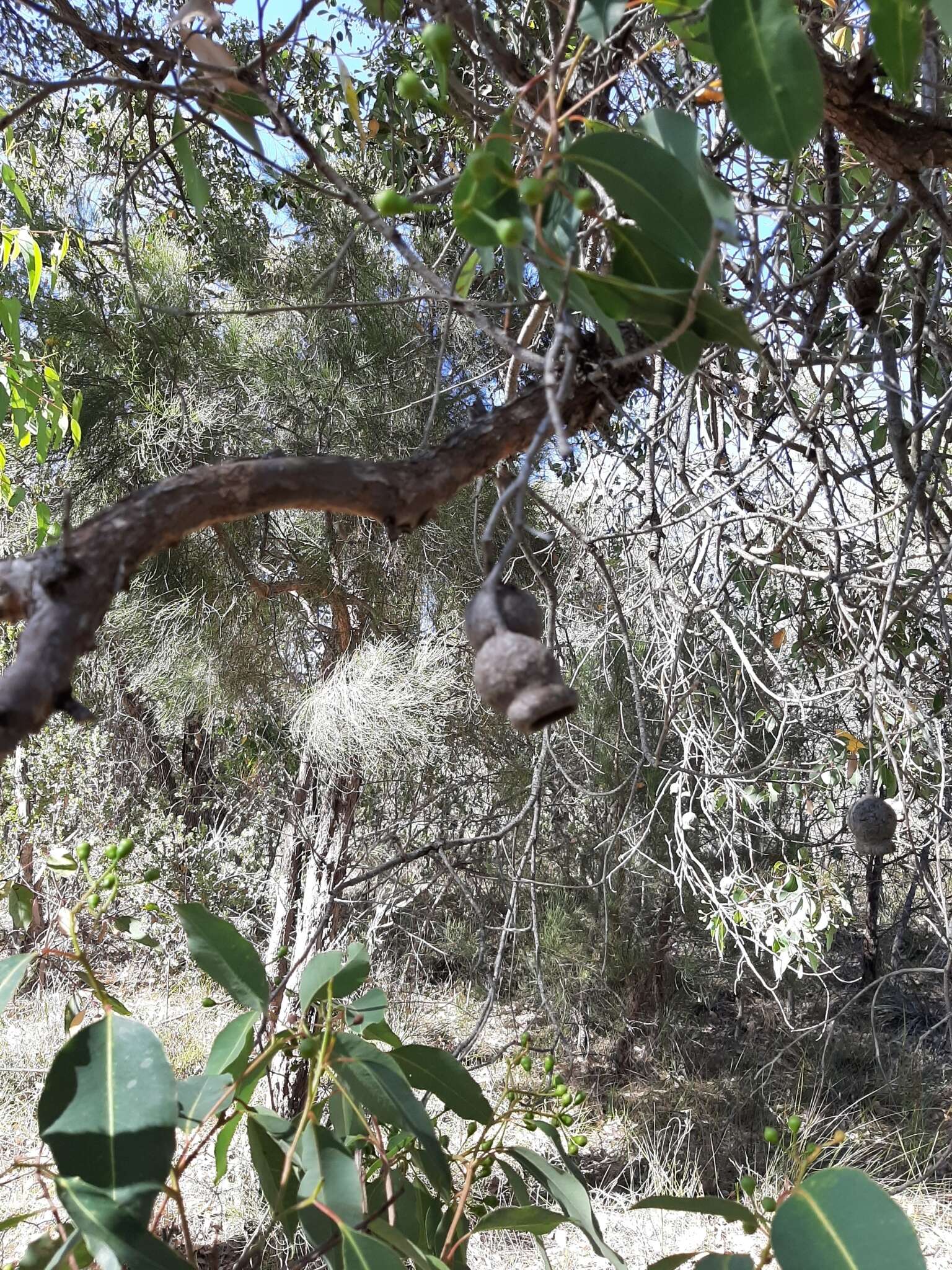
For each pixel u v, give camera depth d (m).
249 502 0.70
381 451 4.34
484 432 0.88
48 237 4.47
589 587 4.27
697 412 2.41
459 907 5.54
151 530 0.65
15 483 4.66
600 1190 4.77
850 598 2.68
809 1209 0.86
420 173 2.99
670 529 3.04
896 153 1.25
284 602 4.48
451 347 4.31
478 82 1.61
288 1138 1.24
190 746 6.86
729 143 1.78
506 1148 1.35
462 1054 1.47
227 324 4.46
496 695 0.76
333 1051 1.18
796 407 2.11
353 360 4.36
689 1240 4.31
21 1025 5.46
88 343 4.39
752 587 3.34
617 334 0.79
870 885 5.87
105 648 4.83
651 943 5.63
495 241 0.83
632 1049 5.70
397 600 4.57
